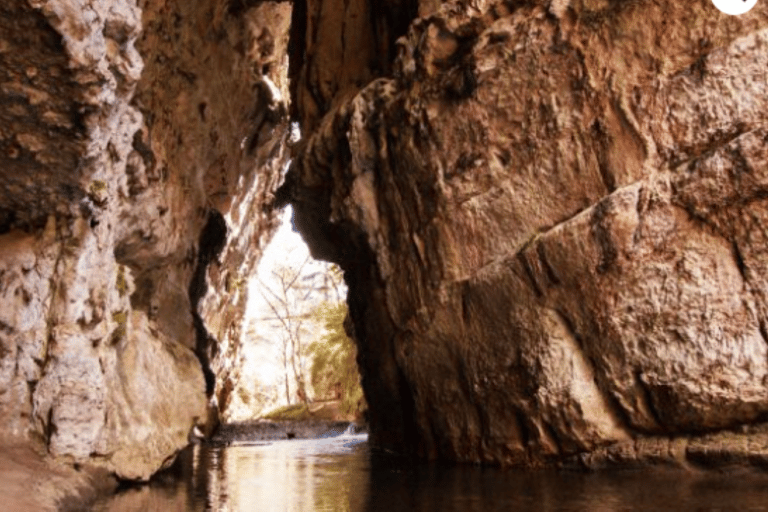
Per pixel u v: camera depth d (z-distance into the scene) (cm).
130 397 855
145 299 1290
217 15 1530
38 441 671
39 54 543
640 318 771
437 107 1005
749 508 501
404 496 659
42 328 692
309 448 1481
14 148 622
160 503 640
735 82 736
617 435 790
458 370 975
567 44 870
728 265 727
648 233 772
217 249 1802
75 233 720
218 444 1755
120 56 665
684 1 774
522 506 569
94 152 655
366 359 1320
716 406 712
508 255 910
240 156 1955
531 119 902
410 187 1058
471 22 983
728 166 724
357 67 1377
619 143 816
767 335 698
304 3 1628
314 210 1370
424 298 1030
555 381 836
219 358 2309
